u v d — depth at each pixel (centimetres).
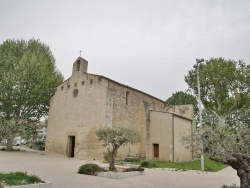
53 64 3478
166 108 3531
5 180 880
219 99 3009
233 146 779
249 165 778
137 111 2859
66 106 2775
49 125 2881
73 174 1367
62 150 2653
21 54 3136
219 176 1566
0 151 2845
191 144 862
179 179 1366
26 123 2870
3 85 2700
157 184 1166
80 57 2808
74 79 2788
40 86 2869
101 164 1945
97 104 2484
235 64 3153
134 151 2655
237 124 838
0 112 2727
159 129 2811
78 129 2564
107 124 2373
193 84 3322
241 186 786
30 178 932
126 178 1327
